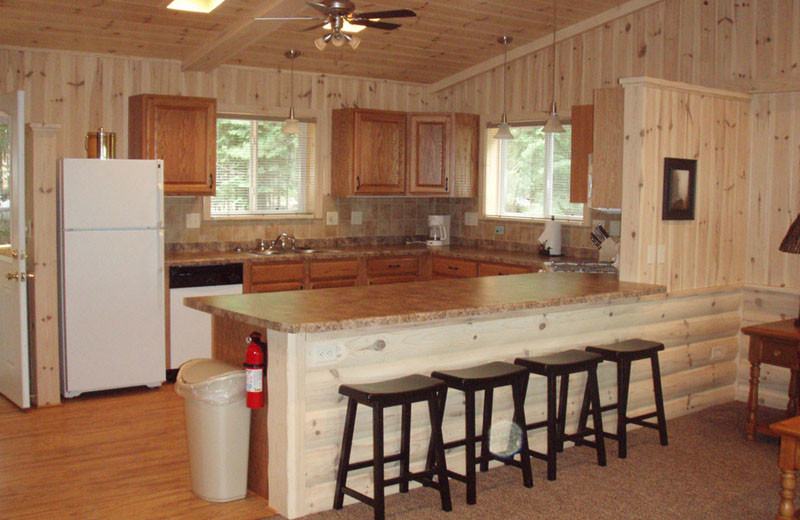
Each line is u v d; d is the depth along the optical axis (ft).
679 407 15.93
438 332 11.86
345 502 11.03
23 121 14.98
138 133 18.71
